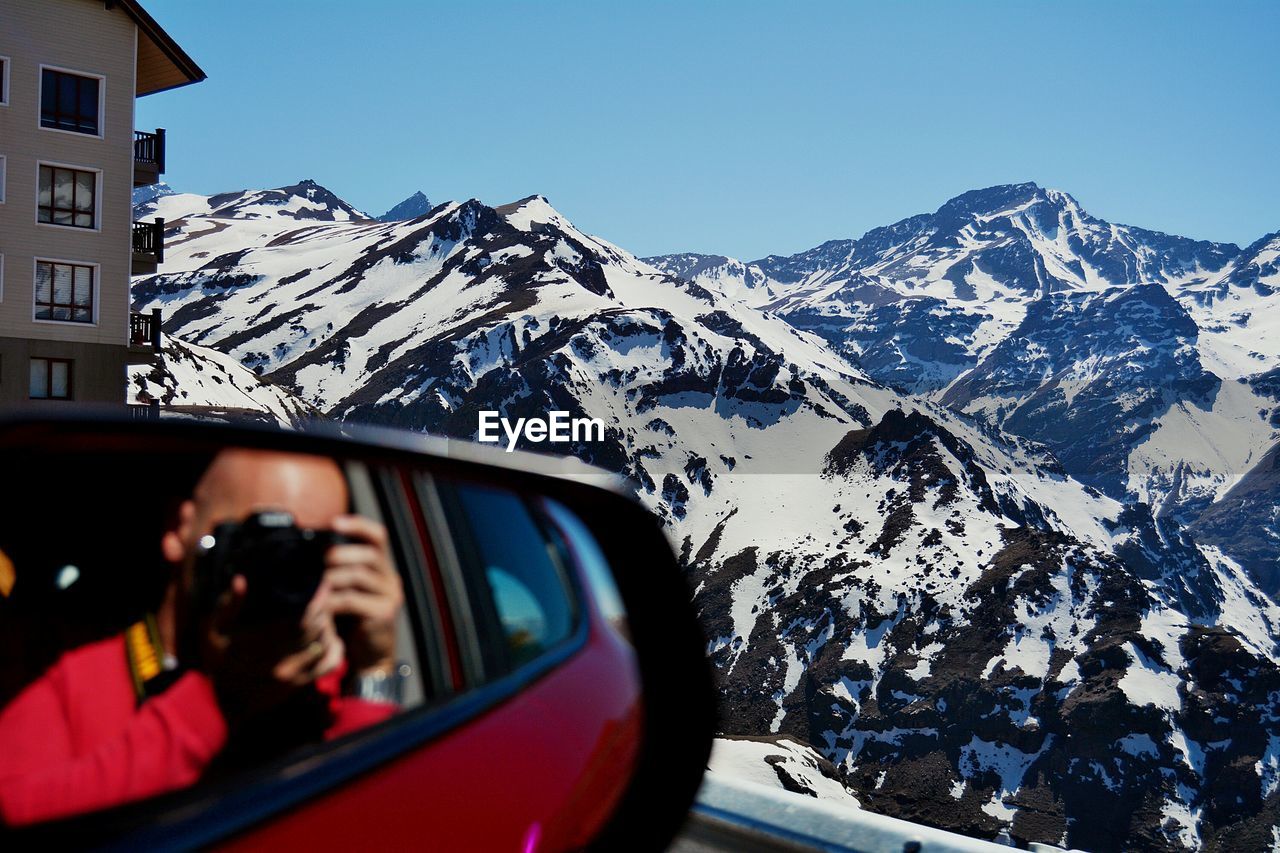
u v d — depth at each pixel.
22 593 1.57
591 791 2.93
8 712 1.50
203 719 1.64
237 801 1.63
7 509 1.54
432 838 2.08
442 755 2.25
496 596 2.82
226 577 1.70
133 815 1.51
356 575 2.02
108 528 1.64
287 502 1.87
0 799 1.44
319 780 1.81
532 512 3.18
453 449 2.76
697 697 3.35
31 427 1.48
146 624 1.65
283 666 1.77
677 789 3.31
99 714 1.57
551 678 2.92
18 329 52.72
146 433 1.66
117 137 55.16
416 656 2.42
